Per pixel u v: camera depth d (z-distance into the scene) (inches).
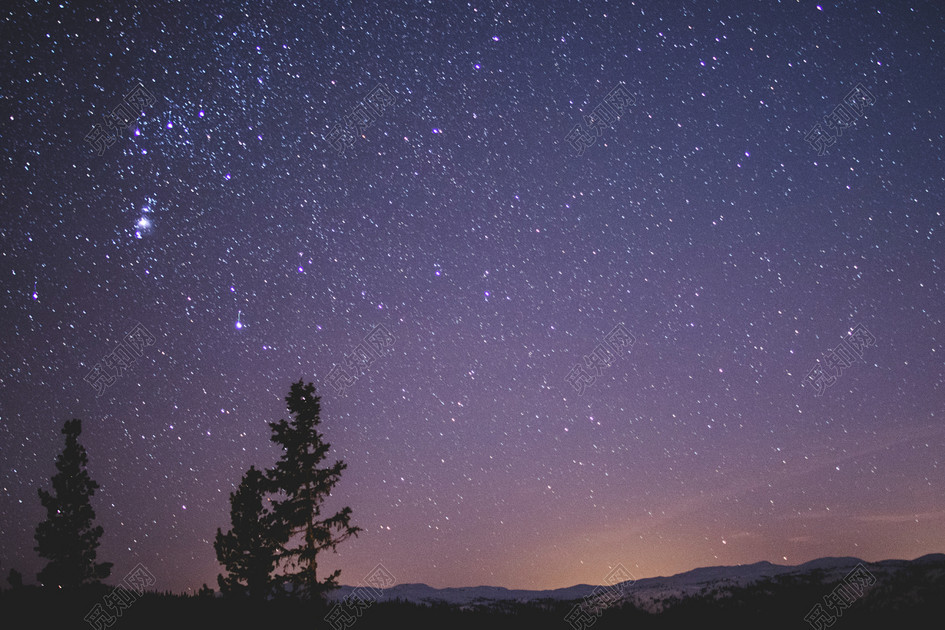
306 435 968.3
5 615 737.0
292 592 909.8
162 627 740.0
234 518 964.0
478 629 909.8
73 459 1044.5
